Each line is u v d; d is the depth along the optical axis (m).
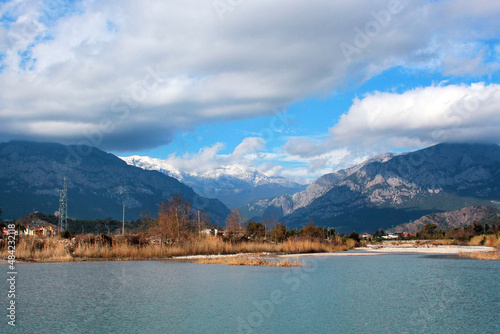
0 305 26.45
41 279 37.88
